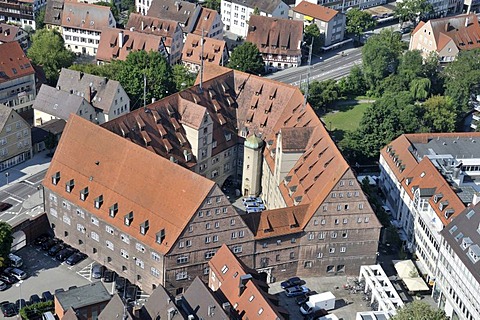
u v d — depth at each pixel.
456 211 151.88
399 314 129.50
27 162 197.12
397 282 156.50
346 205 150.38
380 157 194.12
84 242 158.00
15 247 157.62
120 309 123.75
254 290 128.25
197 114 172.75
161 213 143.88
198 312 127.19
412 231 167.38
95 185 153.38
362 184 187.62
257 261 150.75
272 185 174.88
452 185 164.12
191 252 143.25
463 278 138.12
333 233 152.62
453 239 143.62
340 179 147.50
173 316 123.06
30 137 196.75
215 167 183.50
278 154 168.88
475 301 133.62
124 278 152.25
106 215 150.00
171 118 173.62
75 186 156.00
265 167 180.00
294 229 150.25
